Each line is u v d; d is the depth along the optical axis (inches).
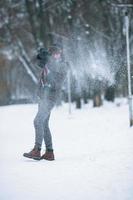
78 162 378.6
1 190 297.4
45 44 1226.0
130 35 1153.4
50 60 405.1
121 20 1163.3
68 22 1179.3
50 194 282.7
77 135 554.3
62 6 1212.5
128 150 414.0
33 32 1272.1
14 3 1328.7
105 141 484.7
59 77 404.5
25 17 1347.2
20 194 285.9
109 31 1146.0
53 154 399.9
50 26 1235.9
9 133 628.1
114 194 275.1
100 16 1166.3
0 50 1430.9
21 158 414.3
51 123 735.1
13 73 1722.4
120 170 335.0
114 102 1272.1
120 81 572.4
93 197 271.6
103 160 377.1
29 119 837.8
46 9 1234.6
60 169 354.6
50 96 400.5
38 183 311.9
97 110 957.8
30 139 550.9
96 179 313.6
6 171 356.5
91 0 1166.3
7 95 1761.8
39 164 380.5
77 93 1003.9
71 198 271.7
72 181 312.3
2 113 1015.0
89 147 454.6
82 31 1122.7
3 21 1332.4
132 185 292.2
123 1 1151.0
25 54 1342.3
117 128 586.2
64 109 1064.8
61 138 538.0
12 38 1354.6
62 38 1091.9
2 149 479.2
